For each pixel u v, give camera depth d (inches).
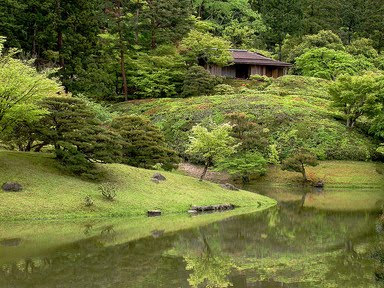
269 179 1582.2
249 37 3307.1
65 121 1038.4
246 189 1453.0
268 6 3097.9
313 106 1993.1
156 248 741.9
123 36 2186.3
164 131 1850.4
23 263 635.5
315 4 3260.3
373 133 1830.7
